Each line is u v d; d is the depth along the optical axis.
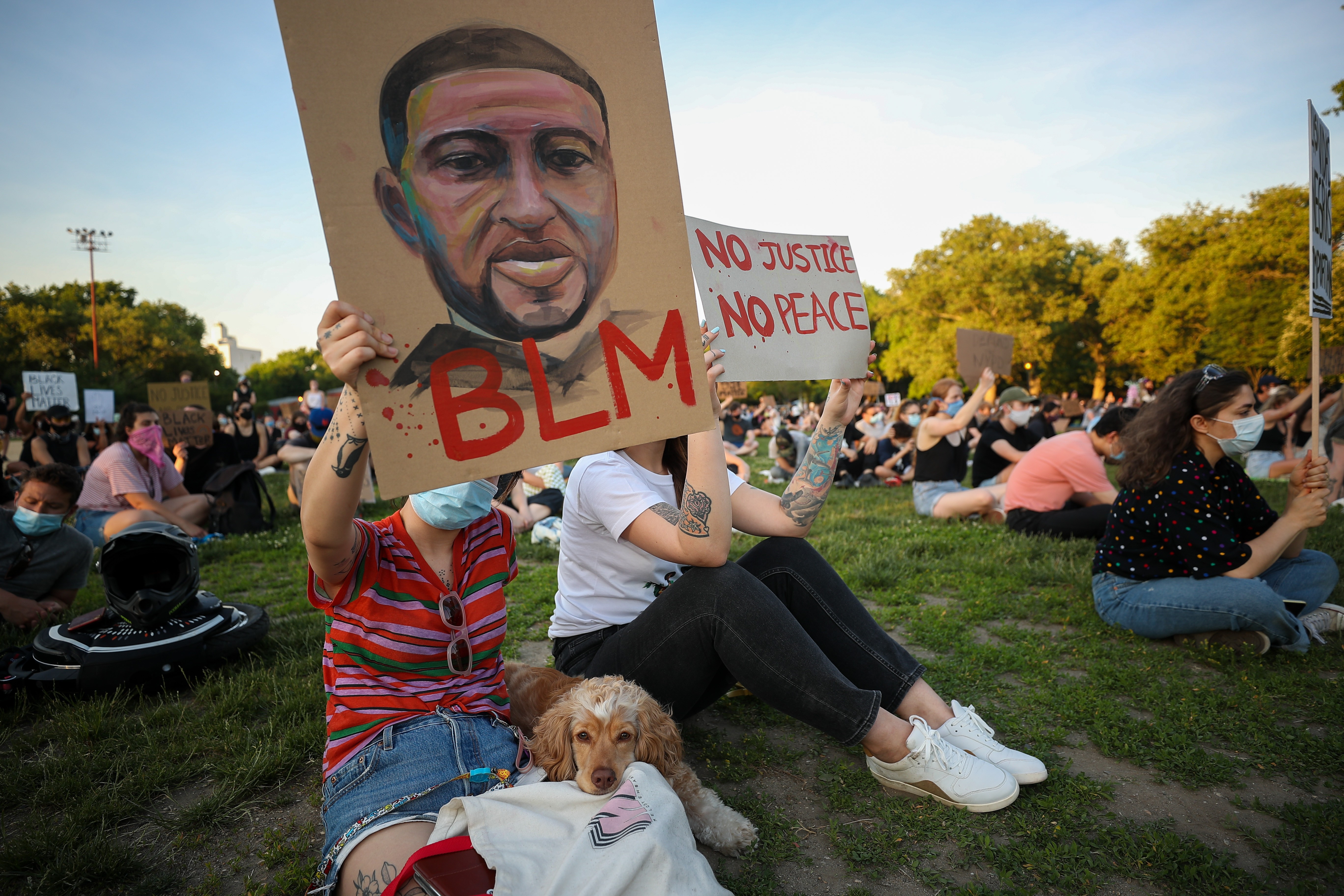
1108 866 2.00
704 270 2.50
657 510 2.29
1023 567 5.05
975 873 2.02
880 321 46.84
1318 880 1.93
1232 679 3.13
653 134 1.79
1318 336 3.46
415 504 1.92
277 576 6.07
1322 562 3.63
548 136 1.68
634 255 1.77
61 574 4.62
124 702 3.27
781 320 2.63
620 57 1.76
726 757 2.67
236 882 2.13
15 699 3.27
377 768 1.73
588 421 1.72
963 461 7.91
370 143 1.54
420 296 1.57
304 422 11.79
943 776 2.24
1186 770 2.46
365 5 1.54
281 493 11.92
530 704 2.45
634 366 1.76
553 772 1.99
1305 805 2.26
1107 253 43.72
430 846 1.53
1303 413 10.58
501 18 1.64
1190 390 3.47
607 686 2.09
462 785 1.75
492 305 1.63
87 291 60.09
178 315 63.19
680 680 2.30
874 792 2.40
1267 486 8.45
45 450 9.17
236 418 10.84
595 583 2.55
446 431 1.59
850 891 1.95
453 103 1.60
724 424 19.09
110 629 3.55
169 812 2.49
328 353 1.49
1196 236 34.22
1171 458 3.54
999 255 41.75
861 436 12.38
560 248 1.70
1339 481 7.61
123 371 51.38
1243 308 30.23
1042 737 2.70
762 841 2.17
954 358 40.75
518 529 7.07
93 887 2.11
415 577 1.93
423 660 1.93
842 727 2.17
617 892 1.41
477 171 1.62
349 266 1.52
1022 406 8.36
